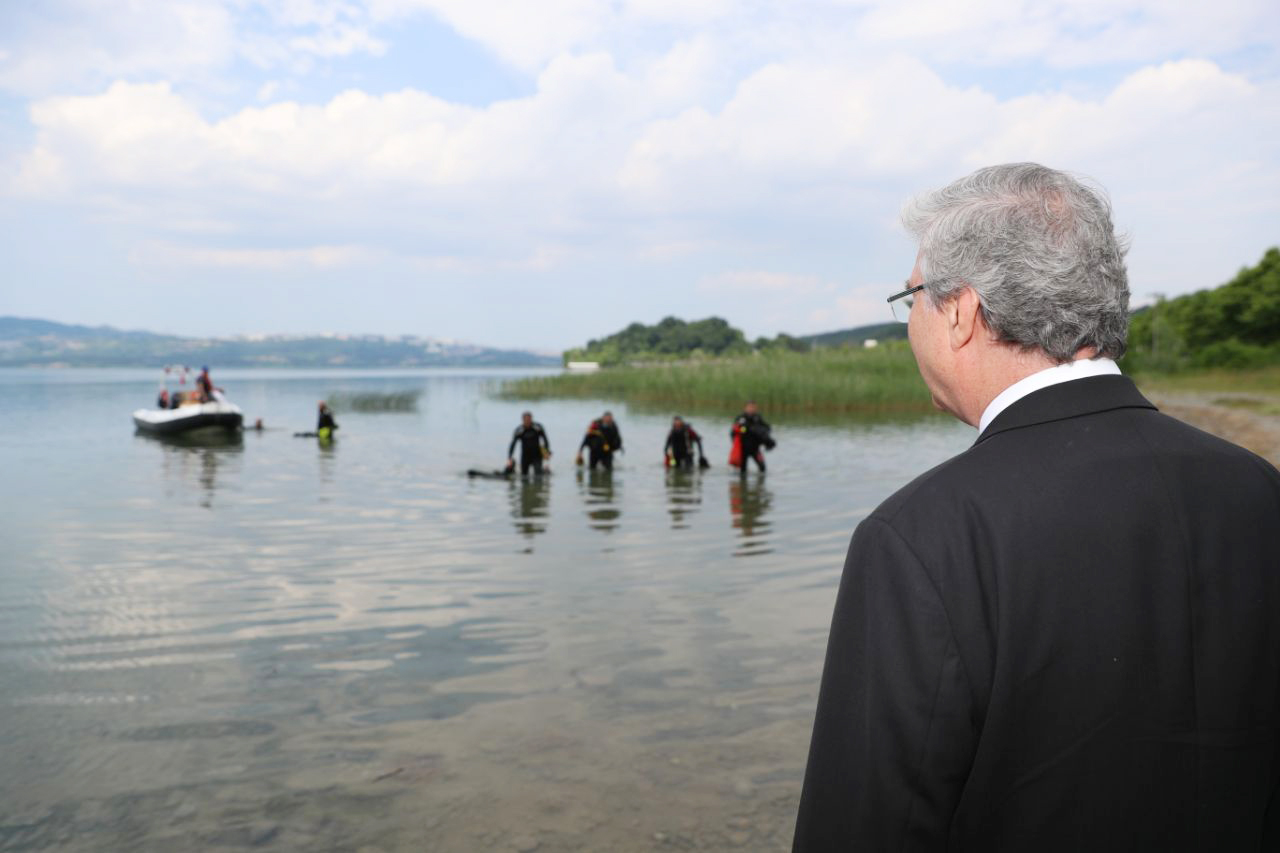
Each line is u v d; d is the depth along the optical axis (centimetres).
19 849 298
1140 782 93
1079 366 108
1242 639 96
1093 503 97
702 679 463
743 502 1140
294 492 1259
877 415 2917
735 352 5169
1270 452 1386
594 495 1215
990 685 94
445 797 333
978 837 97
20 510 1096
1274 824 103
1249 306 5047
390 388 7112
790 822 312
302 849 298
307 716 415
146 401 4619
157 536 911
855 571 105
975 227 110
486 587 678
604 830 307
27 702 435
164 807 328
